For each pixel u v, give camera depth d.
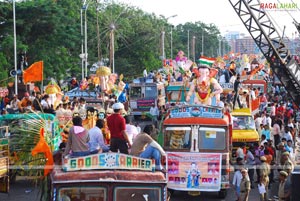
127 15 88.12
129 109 40.34
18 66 48.28
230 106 28.97
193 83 27.02
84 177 11.87
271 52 34.16
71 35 53.66
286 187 16.97
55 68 53.19
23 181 21.97
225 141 20.88
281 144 23.05
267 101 45.97
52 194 11.88
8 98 35.78
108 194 11.81
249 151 23.53
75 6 63.94
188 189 20.81
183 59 55.25
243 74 53.56
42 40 52.28
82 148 14.29
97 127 15.09
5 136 20.11
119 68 82.31
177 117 21.17
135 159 12.34
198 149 20.83
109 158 12.32
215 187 20.78
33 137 19.41
